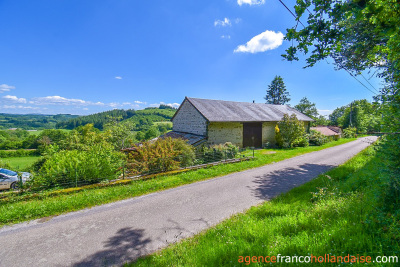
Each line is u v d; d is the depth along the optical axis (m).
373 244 2.97
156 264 3.62
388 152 3.67
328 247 3.06
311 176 10.14
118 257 4.14
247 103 26.39
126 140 27.75
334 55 8.52
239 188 8.41
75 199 6.96
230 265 3.17
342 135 42.47
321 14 2.97
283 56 3.48
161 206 6.70
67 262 4.03
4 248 4.50
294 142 23.05
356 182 6.62
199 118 19.33
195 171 10.88
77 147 25.48
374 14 2.61
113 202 7.11
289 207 5.69
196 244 4.23
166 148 11.45
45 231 5.20
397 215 3.24
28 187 7.94
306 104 61.41
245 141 21.77
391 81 3.83
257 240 3.78
